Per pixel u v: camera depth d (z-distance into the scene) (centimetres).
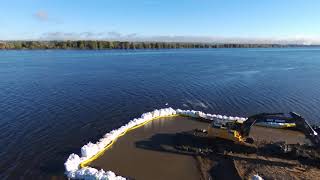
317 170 3253
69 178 3195
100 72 11000
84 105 6047
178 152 3738
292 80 9438
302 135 4275
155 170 3312
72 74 10381
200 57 19738
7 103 6144
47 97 6694
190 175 3219
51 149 3916
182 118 5031
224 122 3997
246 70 11988
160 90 7681
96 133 4509
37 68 12069
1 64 13588
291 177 3094
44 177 3228
